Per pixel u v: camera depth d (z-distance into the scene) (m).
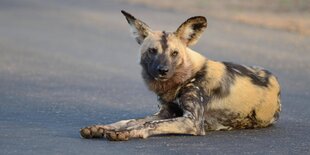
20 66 27.17
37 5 51.28
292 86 22.95
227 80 15.67
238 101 15.66
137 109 18.47
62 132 14.84
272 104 16.09
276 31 36.12
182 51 15.67
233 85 15.70
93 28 39.66
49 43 34.28
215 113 15.63
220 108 15.59
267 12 42.16
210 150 13.19
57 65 27.52
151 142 13.78
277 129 15.85
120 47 32.94
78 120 16.66
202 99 15.29
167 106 15.64
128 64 27.83
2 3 52.44
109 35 37.00
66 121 16.44
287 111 18.34
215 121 15.72
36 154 12.57
